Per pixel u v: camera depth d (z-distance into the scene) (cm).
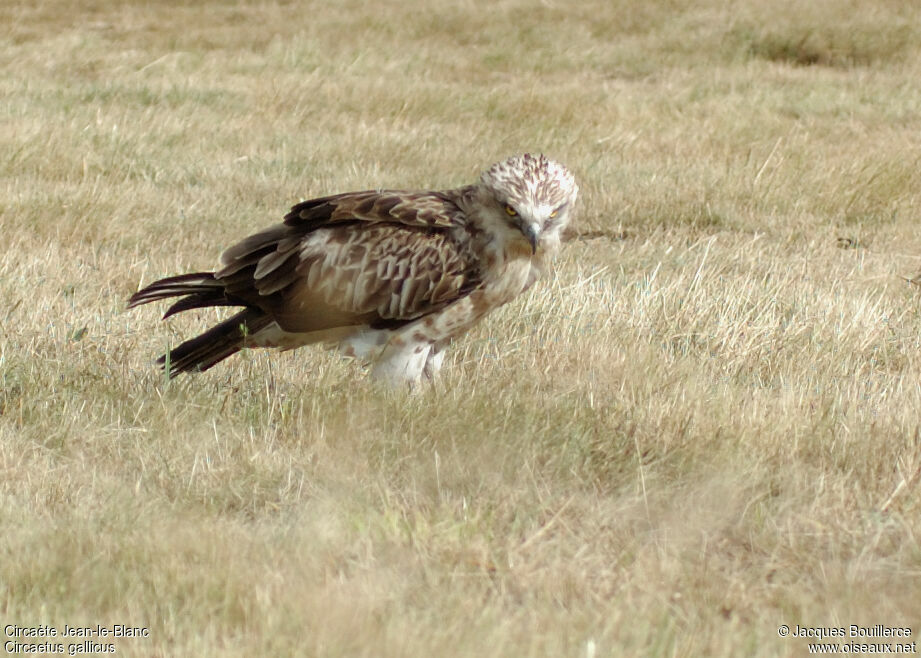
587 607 741
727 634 709
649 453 973
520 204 1039
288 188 2105
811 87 3103
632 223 2000
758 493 913
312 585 749
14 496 880
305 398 1050
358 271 1078
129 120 2483
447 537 824
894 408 1083
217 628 712
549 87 3111
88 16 3950
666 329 1314
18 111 2525
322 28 3772
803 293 1484
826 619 744
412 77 3175
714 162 2339
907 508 888
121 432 1000
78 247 1661
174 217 1862
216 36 3656
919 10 3766
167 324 1293
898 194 2127
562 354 1215
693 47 3559
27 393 1059
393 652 680
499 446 957
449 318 1097
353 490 902
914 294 1554
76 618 714
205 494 896
